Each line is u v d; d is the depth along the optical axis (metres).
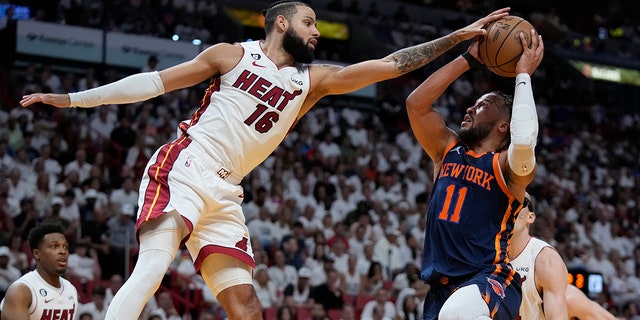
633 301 13.82
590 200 17.52
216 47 4.18
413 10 24.12
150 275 3.80
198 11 19.88
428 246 4.25
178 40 17.64
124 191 12.33
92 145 14.30
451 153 4.36
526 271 5.11
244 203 13.33
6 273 9.77
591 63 25.09
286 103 4.14
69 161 13.48
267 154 4.21
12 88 15.27
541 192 16.86
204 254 4.11
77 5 17.55
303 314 10.77
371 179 15.77
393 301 11.70
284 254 11.77
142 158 13.88
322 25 22.25
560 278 5.03
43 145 12.91
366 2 23.89
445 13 24.50
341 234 12.57
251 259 4.20
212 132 4.08
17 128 13.48
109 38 16.78
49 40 16.36
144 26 18.08
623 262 15.03
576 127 21.23
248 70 4.14
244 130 4.09
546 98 22.59
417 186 15.64
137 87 4.06
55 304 5.48
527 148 3.90
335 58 21.05
